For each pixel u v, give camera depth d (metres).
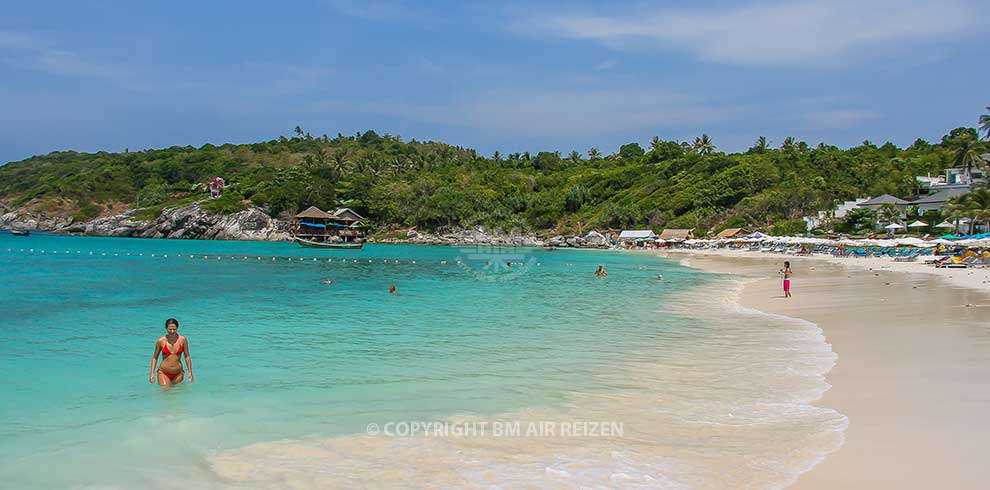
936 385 10.32
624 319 20.14
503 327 18.47
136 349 14.98
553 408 9.74
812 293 27.91
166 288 32.28
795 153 126.75
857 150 134.00
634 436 8.32
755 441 8.00
